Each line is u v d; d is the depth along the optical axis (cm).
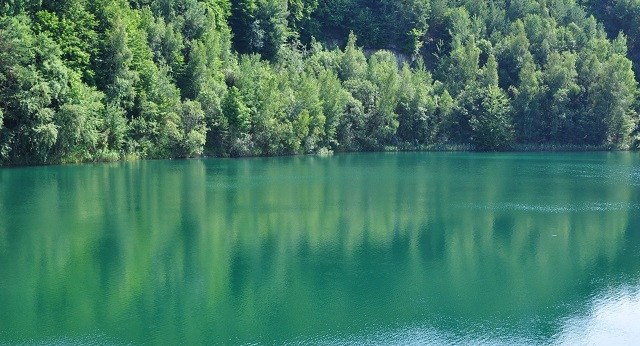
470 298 2864
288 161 10369
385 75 13912
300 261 3472
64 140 8388
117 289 2938
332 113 12862
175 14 11812
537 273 3272
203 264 3388
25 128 8019
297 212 4975
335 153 13000
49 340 2322
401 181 7188
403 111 14200
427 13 17062
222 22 13038
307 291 2941
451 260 3528
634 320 2586
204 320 2547
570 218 4781
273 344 2302
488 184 6919
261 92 11581
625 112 14688
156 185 6600
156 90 10050
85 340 2327
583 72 15162
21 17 8406
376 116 13838
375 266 3388
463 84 14950
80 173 7650
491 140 14138
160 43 10850
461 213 4978
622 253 3694
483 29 17025
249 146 11438
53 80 8119
